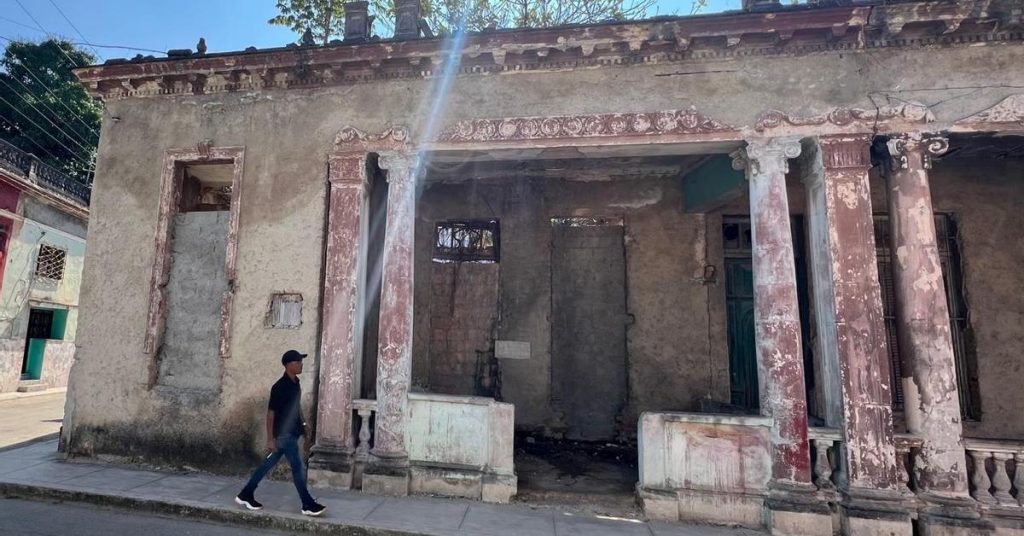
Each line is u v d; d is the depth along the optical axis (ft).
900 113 19.95
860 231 19.63
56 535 16.34
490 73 23.20
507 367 31.53
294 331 23.09
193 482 21.26
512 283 32.22
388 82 24.07
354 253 22.94
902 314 19.58
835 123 20.30
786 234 20.15
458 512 19.19
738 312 30.12
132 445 23.66
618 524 18.74
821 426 20.76
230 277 23.88
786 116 20.67
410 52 23.13
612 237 32.24
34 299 53.36
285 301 23.73
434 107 23.43
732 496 19.26
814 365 26.89
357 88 24.32
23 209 51.03
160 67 25.41
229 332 23.56
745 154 21.45
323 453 21.58
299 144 24.49
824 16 20.04
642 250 31.09
